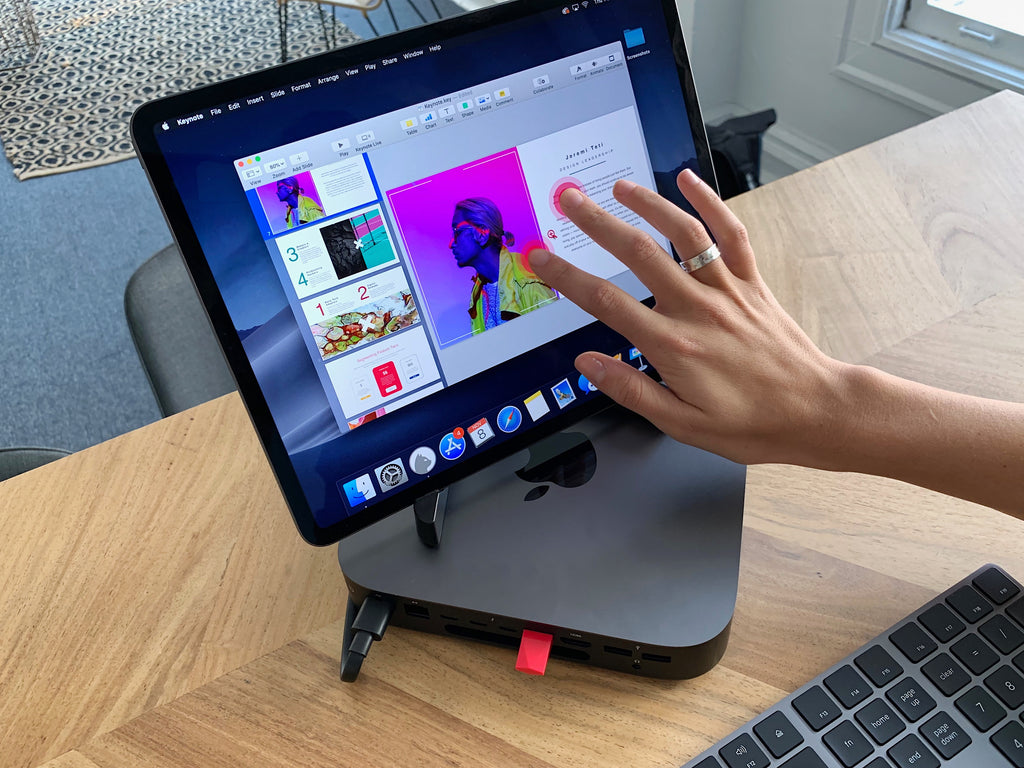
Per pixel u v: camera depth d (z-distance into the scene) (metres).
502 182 0.56
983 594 0.55
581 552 0.58
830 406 0.53
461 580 0.57
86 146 2.90
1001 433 0.52
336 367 0.53
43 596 0.62
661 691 0.54
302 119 0.50
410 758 0.52
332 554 0.64
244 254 0.50
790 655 0.55
